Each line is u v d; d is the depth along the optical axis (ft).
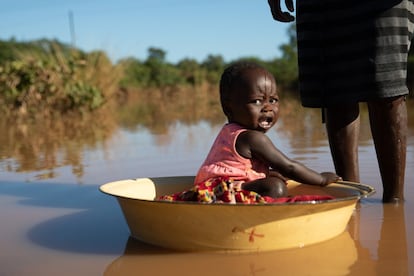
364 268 5.62
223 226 6.15
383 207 8.44
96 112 38.83
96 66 43.88
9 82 36.45
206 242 6.31
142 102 62.59
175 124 28.91
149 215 6.53
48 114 36.35
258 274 5.54
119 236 7.19
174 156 15.05
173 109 46.16
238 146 7.47
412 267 5.62
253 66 7.66
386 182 8.72
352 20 8.39
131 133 23.81
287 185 8.39
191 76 101.30
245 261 5.97
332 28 8.64
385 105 8.40
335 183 7.86
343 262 5.84
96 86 41.96
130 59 46.32
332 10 8.59
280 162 7.41
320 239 6.57
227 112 7.82
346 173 9.15
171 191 8.45
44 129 27.66
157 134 22.84
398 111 8.43
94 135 23.36
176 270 5.78
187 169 12.64
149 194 8.21
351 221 7.64
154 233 6.64
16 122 33.37
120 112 42.65
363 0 8.25
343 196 7.56
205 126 26.71
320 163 12.51
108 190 7.27
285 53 91.20
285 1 9.81
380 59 8.22
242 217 6.06
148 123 30.37
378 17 8.17
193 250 6.40
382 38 8.18
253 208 5.95
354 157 9.16
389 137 8.50
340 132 9.06
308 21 8.95
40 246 6.84
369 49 8.27
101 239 7.07
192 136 21.30
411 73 43.24
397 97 8.35
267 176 7.77
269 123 7.64
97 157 15.57
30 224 7.97
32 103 36.58
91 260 6.23
